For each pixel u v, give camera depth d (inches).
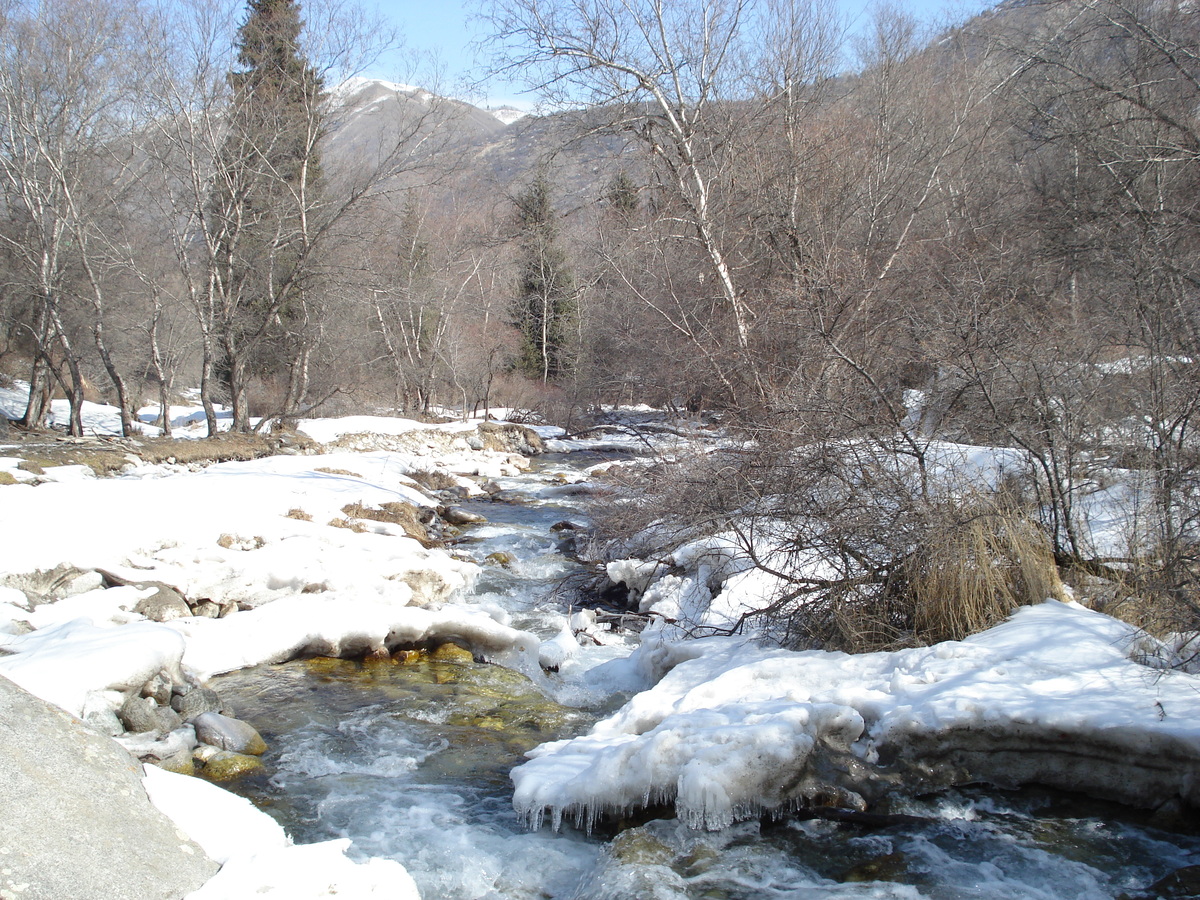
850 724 208.5
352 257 865.5
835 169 616.1
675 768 200.5
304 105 811.4
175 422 1147.3
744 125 602.9
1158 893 166.9
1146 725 186.9
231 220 823.1
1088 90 547.2
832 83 698.2
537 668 329.7
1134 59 566.3
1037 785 199.8
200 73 751.1
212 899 149.8
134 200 819.4
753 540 344.8
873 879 176.2
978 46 757.9
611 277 720.3
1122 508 287.7
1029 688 206.5
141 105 744.3
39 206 708.7
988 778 202.5
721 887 174.9
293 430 902.4
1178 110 538.3
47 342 764.0
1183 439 279.9
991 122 672.4
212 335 796.0
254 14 855.7
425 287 1218.6
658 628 351.3
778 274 575.5
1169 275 339.0
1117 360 315.9
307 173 884.6
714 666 262.7
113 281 860.0
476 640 341.4
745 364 498.9
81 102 725.3
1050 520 295.1
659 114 596.1
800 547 285.4
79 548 362.6
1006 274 411.5
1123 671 210.8
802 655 252.8
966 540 259.3
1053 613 245.3
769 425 336.2
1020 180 651.5
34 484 528.1
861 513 275.4
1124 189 477.1
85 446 655.8
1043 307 421.7
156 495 480.1
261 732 265.9
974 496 274.1
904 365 358.6
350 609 347.3
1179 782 185.5
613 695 305.6
